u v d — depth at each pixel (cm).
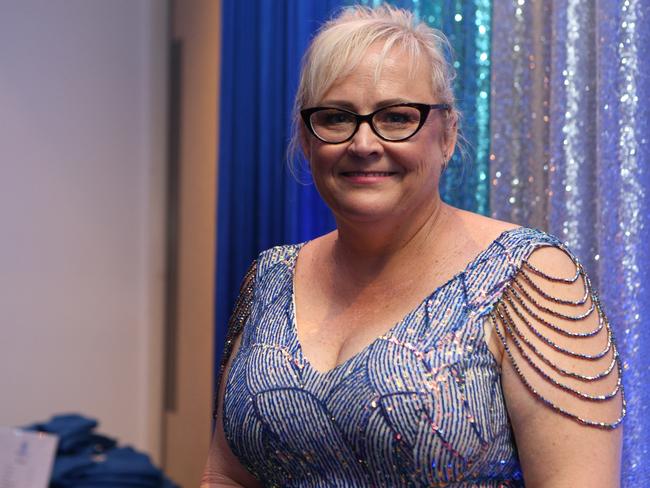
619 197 169
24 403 315
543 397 117
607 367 118
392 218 130
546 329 119
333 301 137
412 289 130
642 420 165
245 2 276
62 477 125
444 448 117
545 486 117
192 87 338
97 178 334
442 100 132
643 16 170
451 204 204
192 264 338
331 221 240
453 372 119
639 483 164
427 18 211
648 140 169
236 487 145
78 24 327
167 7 353
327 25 139
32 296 316
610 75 171
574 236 179
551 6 190
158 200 352
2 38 307
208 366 324
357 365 124
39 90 317
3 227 308
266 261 153
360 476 124
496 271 124
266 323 140
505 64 194
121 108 340
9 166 309
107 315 338
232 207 279
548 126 189
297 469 129
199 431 329
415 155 127
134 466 130
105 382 338
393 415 119
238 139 276
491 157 195
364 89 126
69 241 326
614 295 168
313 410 125
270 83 264
